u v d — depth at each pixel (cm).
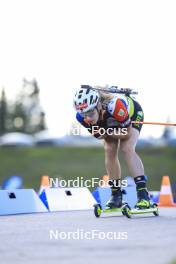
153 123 2292
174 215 2397
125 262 1256
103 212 2347
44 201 2847
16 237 1705
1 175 8438
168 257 1306
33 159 9662
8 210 2636
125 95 2303
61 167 8988
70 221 2191
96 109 2153
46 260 1299
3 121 14462
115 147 2333
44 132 13825
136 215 2409
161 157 9206
